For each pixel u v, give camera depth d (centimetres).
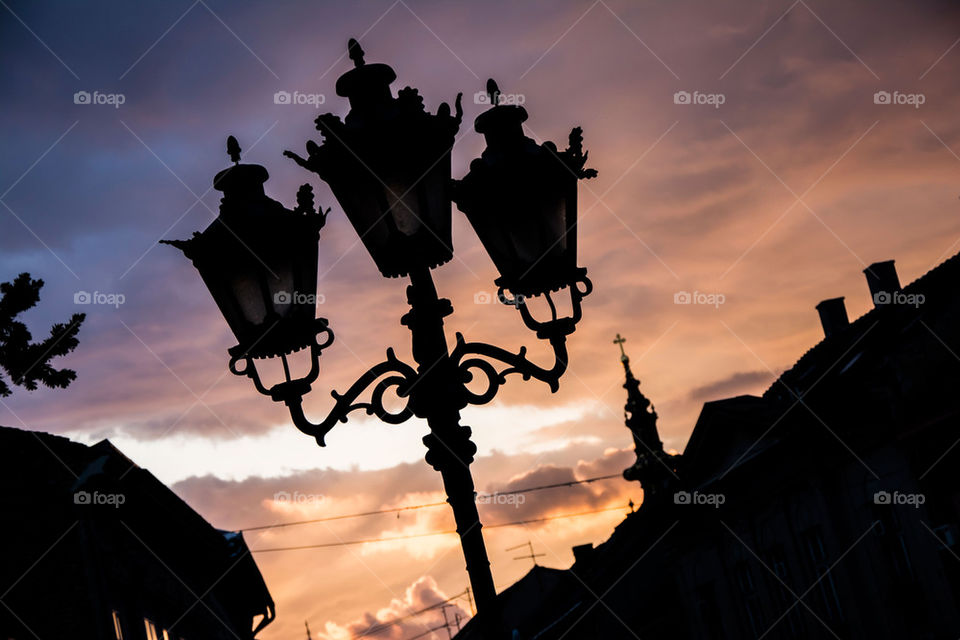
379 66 521
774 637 3072
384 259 514
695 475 3425
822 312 2869
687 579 3650
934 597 2275
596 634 4259
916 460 2216
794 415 2636
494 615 484
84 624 1375
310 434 508
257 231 514
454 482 501
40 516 1424
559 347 536
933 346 2100
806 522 2783
